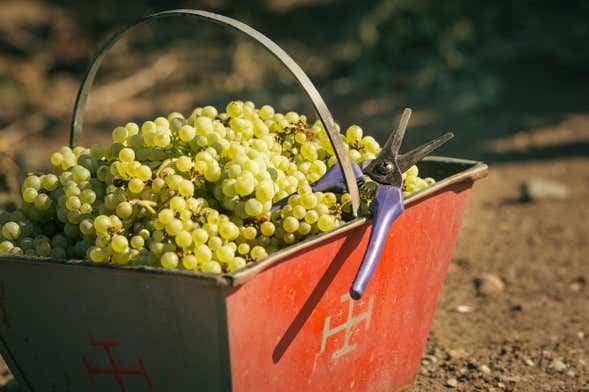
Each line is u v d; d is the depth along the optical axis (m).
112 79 9.50
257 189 2.35
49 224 2.64
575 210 5.64
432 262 2.88
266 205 2.37
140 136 2.50
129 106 8.66
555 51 9.16
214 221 2.28
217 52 10.31
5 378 3.57
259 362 2.25
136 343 2.29
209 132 2.50
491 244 5.14
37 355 2.54
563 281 4.52
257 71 9.50
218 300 2.04
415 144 7.18
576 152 6.82
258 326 2.19
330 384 2.61
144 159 2.48
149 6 11.88
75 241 2.52
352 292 2.22
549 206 5.76
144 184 2.36
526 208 5.77
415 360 3.07
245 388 2.23
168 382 2.30
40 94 9.02
